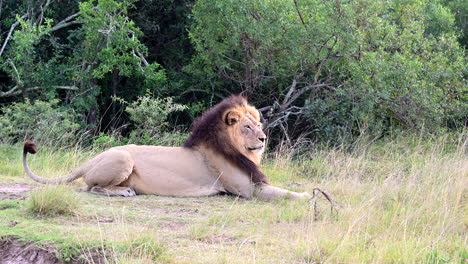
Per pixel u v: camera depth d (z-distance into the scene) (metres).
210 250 6.12
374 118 15.75
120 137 16.16
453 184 9.48
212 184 9.30
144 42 20.98
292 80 18.45
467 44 21.09
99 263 5.83
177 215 7.78
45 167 11.13
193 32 18.28
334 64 16.61
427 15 18.64
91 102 18.41
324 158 12.59
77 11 20.34
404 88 15.30
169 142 14.75
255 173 9.14
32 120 14.80
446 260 5.93
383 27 16.09
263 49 16.80
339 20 15.64
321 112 15.42
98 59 18.53
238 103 9.45
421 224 7.34
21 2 20.16
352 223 6.91
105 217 7.46
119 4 17.58
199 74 18.59
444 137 13.85
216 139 9.25
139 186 9.16
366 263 5.84
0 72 20.86
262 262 5.70
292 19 16.56
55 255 6.01
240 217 7.70
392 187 9.42
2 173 10.99
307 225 7.08
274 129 17.42
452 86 16.30
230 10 16.09
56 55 18.83
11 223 6.92
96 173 8.98
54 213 7.40
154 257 5.81
